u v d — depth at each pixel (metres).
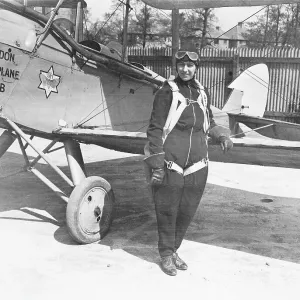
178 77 3.00
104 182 4.00
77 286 2.96
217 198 5.73
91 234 3.86
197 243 3.96
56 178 6.60
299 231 4.42
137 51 14.95
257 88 9.70
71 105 4.54
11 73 3.80
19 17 3.85
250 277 3.20
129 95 5.52
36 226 4.28
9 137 4.61
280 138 6.86
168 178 2.96
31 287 2.92
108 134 3.91
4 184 6.04
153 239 4.01
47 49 4.13
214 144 3.29
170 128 2.94
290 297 2.88
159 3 5.57
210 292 2.92
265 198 5.80
